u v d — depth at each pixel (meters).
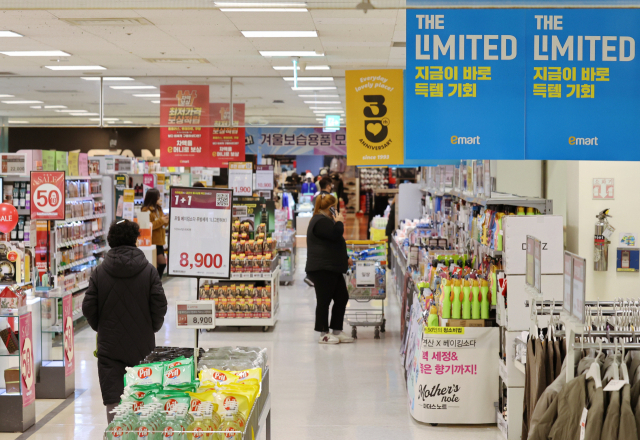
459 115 3.70
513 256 4.64
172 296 11.08
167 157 11.84
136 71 11.38
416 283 6.73
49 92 12.73
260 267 8.50
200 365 3.46
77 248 9.20
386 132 5.27
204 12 7.18
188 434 2.71
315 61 10.43
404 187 13.72
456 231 8.30
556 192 5.75
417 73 3.70
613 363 2.61
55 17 7.43
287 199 18.70
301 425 5.17
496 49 3.68
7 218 6.09
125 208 10.62
